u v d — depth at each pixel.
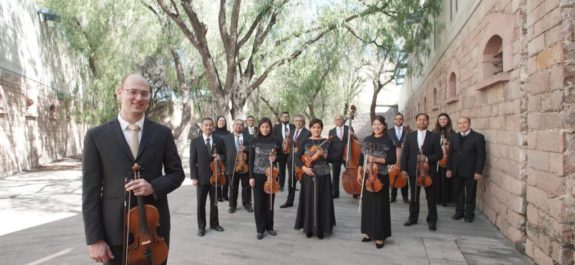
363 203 5.79
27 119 16.61
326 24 12.74
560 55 4.11
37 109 17.77
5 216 7.84
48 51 19.52
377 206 5.62
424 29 13.40
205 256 5.29
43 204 9.09
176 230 6.62
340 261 5.06
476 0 7.82
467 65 8.73
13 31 15.37
